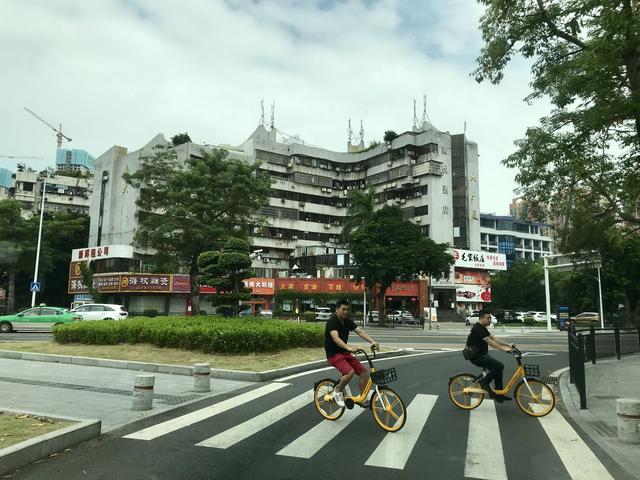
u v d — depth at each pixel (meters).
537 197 13.25
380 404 6.64
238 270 17.02
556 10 10.12
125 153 55.81
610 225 12.68
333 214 65.88
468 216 59.75
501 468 5.12
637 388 10.26
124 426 6.63
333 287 53.88
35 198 64.56
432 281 56.09
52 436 5.48
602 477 4.91
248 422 6.94
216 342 13.27
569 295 50.97
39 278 49.09
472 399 7.91
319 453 5.53
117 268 46.16
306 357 13.83
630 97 8.54
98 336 15.04
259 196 31.80
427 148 59.50
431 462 5.28
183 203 30.39
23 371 11.46
